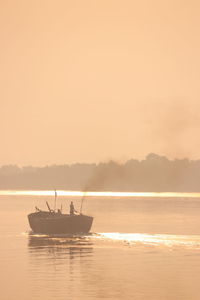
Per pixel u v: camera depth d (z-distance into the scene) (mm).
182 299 142250
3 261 186250
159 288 151250
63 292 148000
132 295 145375
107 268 174625
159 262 182875
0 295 145375
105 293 146875
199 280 159500
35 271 171250
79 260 187125
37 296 144625
